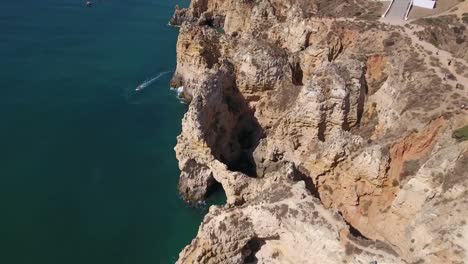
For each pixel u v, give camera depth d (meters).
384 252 44.94
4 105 94.94
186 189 72.19
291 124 71.25
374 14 89.06
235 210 53.59
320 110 68.31
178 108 98.75
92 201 70.62
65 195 71.50
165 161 80.94
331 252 46.56
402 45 76.06
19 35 134.62
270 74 78.06
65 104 97.56
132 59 123.88
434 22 82.75
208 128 72.44
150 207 70.19
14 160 78.31
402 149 59.44
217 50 95.12
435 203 48.91
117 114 95.12
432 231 47.03
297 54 83.06
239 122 82.25
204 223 54.59
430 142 58.75
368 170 58.91
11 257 59.97
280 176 59.12
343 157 61.94
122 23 153.88
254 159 76.62
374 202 60.19
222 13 154.88
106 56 124.62
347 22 84.69
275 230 51.16
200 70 94.50
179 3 183.38
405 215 53.81
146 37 142.00
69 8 165.38
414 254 47.38
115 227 66.06
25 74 110.00
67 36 137.38
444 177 50.62
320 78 69.62
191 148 69.75
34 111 93.75
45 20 149.88
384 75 74.81
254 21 113.12
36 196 70.81
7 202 69.06
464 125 56.59
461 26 81.62
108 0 178.38
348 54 77.44
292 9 103.31
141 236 64.81
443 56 73.25
